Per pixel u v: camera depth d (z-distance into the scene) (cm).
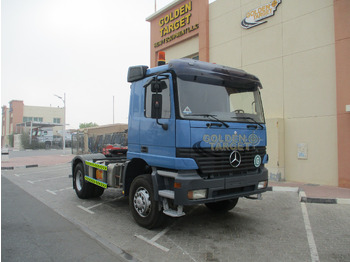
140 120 560
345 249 442
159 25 1597
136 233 519
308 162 957
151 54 1658
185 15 1424
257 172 546
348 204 693
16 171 1530
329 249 443
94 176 753
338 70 873
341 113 864
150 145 528
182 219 604
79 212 663
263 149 566
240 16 1174
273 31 1057
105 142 1004
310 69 954
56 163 1947
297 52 988
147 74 562
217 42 1270
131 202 568
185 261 405
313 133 944
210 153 473
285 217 611
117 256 422
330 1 907
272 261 404
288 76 1011
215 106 507
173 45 1523
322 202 712
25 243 470
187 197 444
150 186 521
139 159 575
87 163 771
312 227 545
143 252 436
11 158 2462
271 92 1062
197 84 496
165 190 498
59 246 458
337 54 877
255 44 1118
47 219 605
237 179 496
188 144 455
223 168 488
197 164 457
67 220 598
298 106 984
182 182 448
